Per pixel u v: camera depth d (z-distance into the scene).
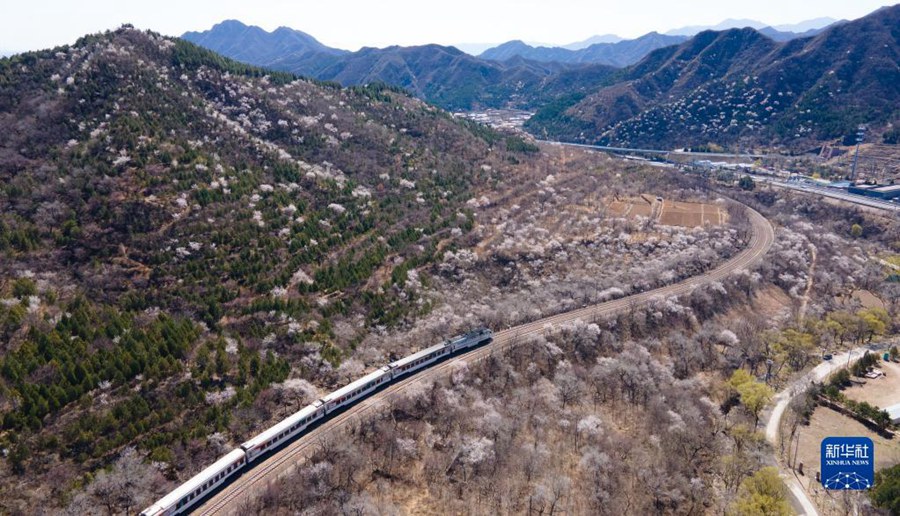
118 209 139.75
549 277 176.38
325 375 116.94
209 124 189.88
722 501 90.12
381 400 109.69
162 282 128.88
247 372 111.19
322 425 101.25
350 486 87.25
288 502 82.31
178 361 107.25
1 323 102.25
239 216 154.62
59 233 129.12
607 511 86.75
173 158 161.75
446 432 103.44
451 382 119.00
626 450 101.75
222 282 135.62
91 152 152.75
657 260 183.50
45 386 93.00
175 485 84.94
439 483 90.75
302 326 129.38
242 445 90.31
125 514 78.94
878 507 81.38
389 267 163.38
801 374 128.25
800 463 96.06
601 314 151.62
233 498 82.38
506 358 130.00
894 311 161.62
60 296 116.12
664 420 108.62
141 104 178.38
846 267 183.75
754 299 168.25
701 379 129.25
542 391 118.56
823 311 160.25
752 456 96.25
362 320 138.38
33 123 159.12
